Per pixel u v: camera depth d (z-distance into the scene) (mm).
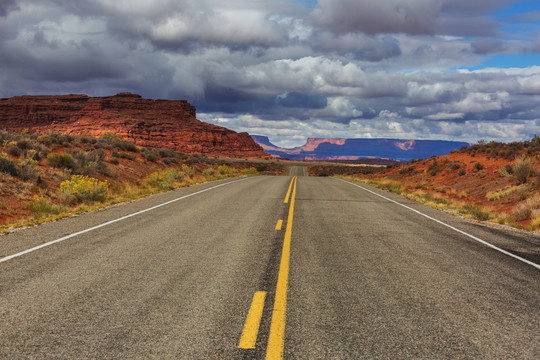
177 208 11180
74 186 12414
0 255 5625
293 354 2834
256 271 4973
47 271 4836
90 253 5797
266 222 8961
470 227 9422
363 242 7016
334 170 102875
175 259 5500
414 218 10508
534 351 2994
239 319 3438
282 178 29625
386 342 3064
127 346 2910
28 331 3146
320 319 3480
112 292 4086
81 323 3307
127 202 12680
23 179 13008
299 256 5812
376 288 4414
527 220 11984
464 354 2910
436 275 5031
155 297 3957
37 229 7785
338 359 2773
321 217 10000
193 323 3336
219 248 6234
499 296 4285
